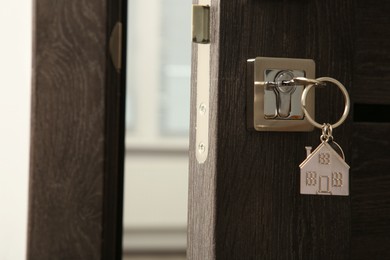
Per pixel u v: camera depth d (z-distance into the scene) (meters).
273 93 0.70
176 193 3.30
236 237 0.70
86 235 1.14
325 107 0.73
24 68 1.23
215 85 0.70
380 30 0.77
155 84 3.31
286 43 0.72
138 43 3.29
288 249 0.71
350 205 0.72
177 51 3.32
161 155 3.29
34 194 1.13
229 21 0.70
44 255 1.13
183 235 3.31
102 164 1.15
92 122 1.14
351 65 0.74
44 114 1.13
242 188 0.70
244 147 0.70
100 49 1.15
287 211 0.71
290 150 0.71
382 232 0.77
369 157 0.77
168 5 3.31
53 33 1.13
